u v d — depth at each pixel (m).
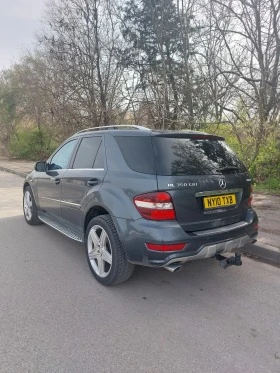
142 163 3.32
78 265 4.32
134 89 13.62
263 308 3.27
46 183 5.18
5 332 2.84
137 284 3.77
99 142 4.05
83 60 13.44
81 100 13.52
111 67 13.93
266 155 8.51
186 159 3.36
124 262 3.46
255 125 8.45
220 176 3.48
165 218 3.09
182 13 11.98
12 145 23.34
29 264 4.34
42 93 15.15
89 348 2.64
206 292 3.60
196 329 2.91
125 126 4.03
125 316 3.11
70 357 2.54
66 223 4.66
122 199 3.34
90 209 3.90
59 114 14.08
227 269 4.19
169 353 2.59
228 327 2.95
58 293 3.54
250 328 2.93
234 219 3.63
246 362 2.49
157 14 13.75
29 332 2.85
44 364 2.46
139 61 14.17
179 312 3.19
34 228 6.02
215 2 10.01
